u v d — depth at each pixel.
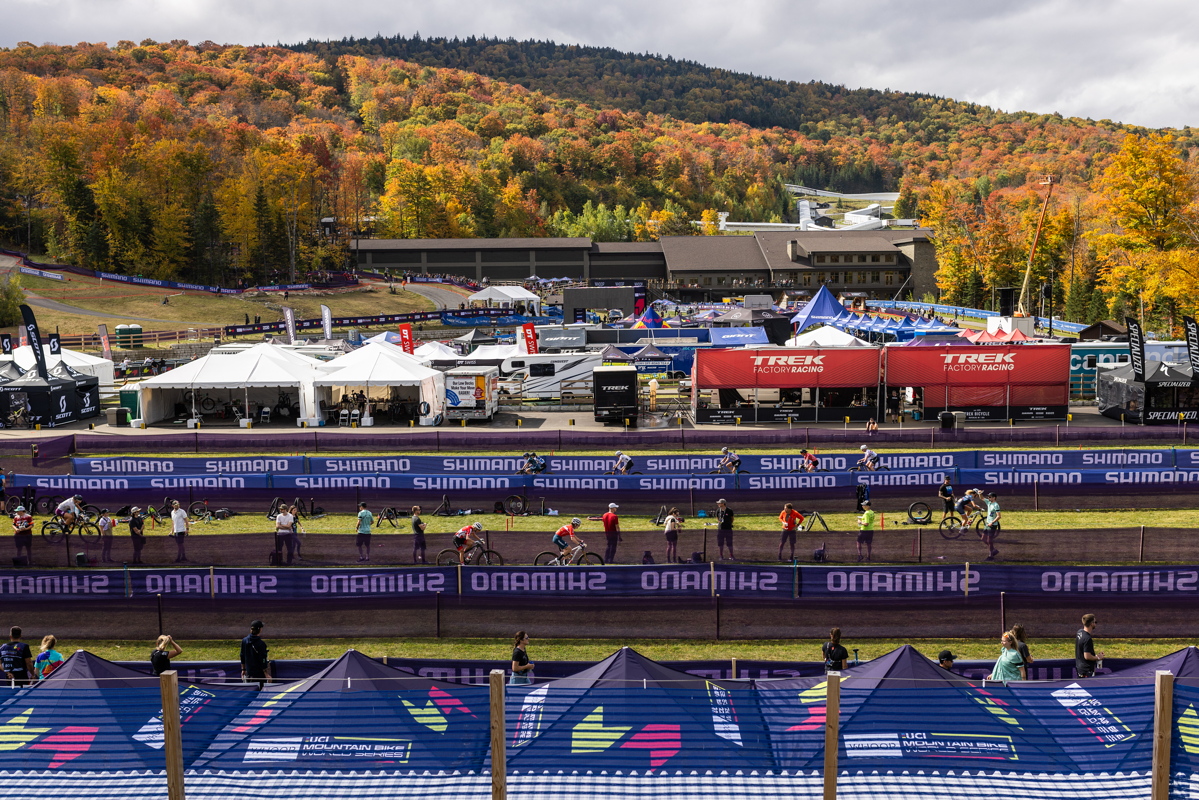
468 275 145.12
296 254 143.50
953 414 39.88
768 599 16.48
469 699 10.84
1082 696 10.60
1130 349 41.31
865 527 22.39
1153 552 19.56
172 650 14.59
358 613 16.84
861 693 10.86
